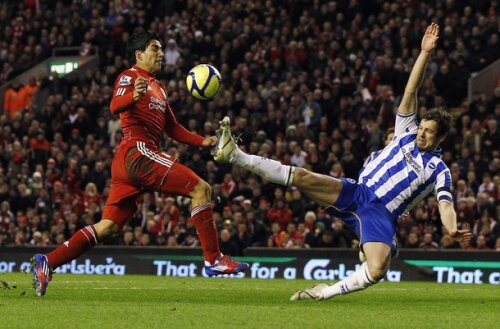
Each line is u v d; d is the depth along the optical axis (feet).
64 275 131.95
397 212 70.69
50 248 146.41
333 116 171.12
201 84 76.69
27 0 229.04
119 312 61.46
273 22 193.06
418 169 70.18
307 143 159.02
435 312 65.87
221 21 199.52
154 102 75.87
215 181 161.48
